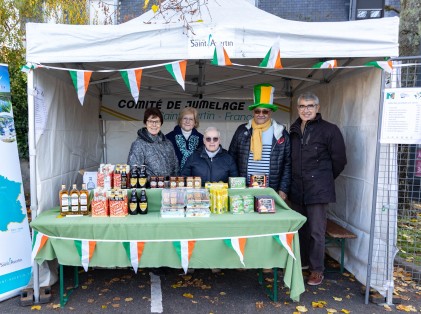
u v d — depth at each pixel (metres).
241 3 3.90
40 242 2.64
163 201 2.77
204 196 2.81
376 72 3.05
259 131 3.34
